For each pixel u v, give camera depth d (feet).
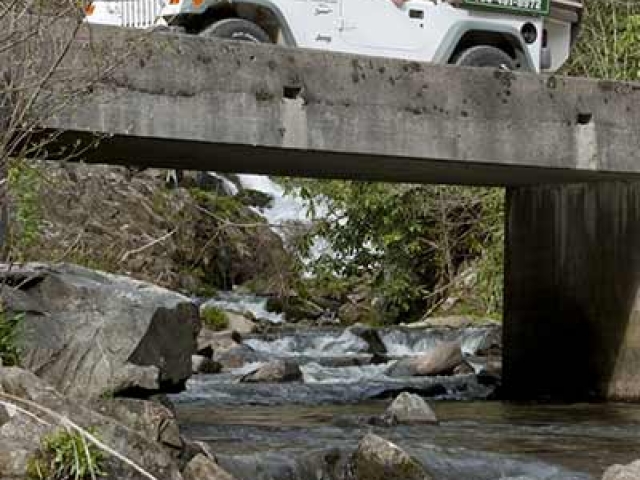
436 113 41.11
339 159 41.57
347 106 39.50
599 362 50.16
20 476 19.89
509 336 54.44
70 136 36.17
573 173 45.68
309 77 38.91
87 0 31.01
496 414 44.88
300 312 86.17
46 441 20.27
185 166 44.93
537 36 49.78
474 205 82.12
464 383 56.54
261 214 100.73
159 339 29.45
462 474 31.73
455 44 47.47
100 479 20.42
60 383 27.66
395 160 41.65
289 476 30.09
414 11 46.62
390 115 40.24
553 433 39.14
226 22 42.73
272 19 43.75
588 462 33.50
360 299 87.81
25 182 37.22
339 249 82.33
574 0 51.83
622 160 44.93
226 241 91.20
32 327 27.99
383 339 71.87
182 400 48.62
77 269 30.78
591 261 50.60
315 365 63.72
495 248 77.41
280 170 46.03
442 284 86.58
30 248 37.73
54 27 31.55
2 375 21.91
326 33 44.80
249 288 90.68
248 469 29.66
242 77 37.76
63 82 30.68
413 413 40.91
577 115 43.98
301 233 86.99
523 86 42.91
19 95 27.43
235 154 40.60
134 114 35.94
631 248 48.96
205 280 88.84
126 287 30.35
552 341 52.29
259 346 70.69
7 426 20.47
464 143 41.63
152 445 21.95
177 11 42.01
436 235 84.89
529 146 42.93
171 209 87.25
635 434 39.09
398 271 84.53
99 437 20.95
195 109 36.99
